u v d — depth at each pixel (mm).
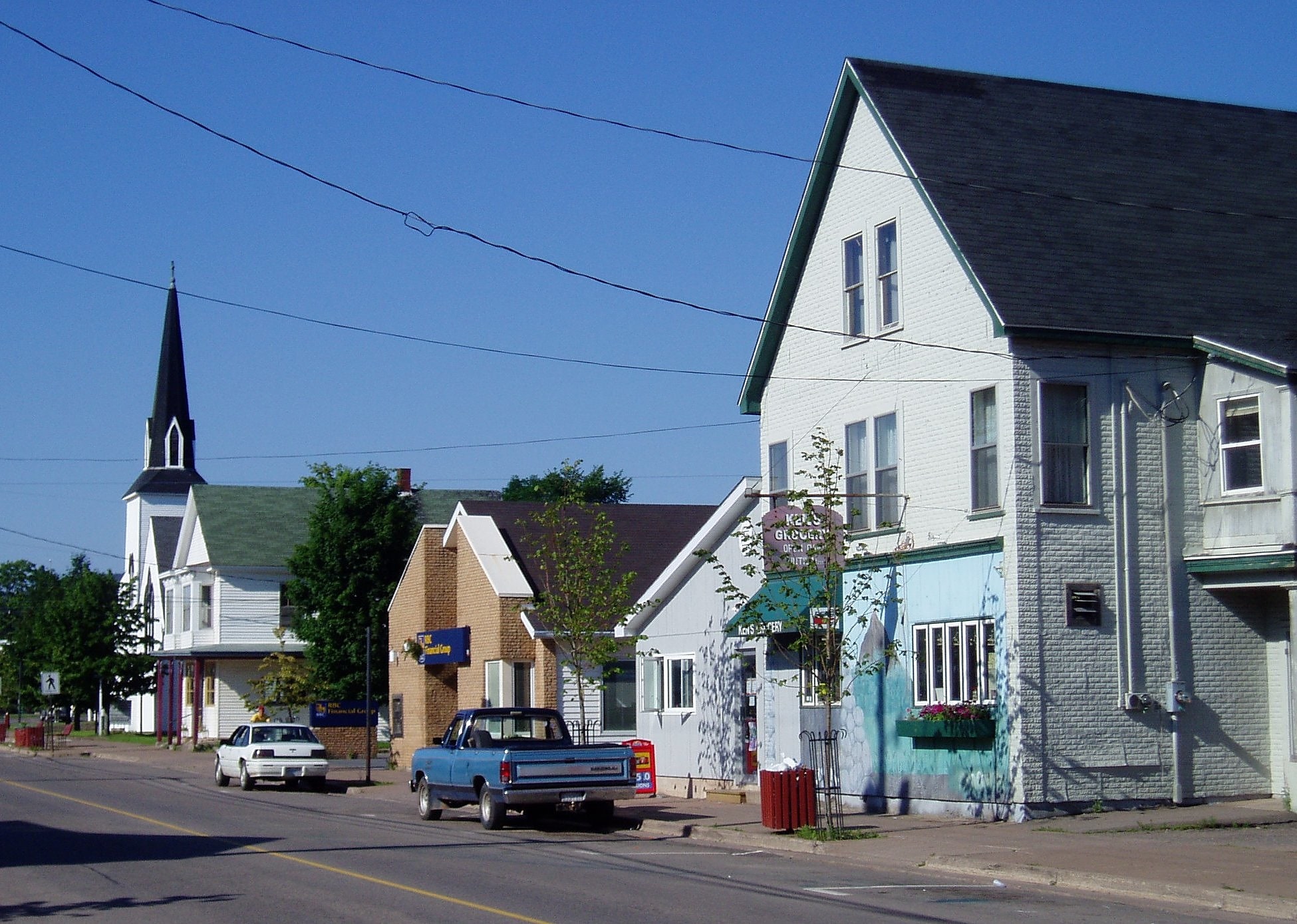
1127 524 22438
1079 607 22109
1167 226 24797
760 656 28141
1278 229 25531
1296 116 29141
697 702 30344
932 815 23297
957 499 23297
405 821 25609
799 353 27859
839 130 26703
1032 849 18250
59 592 80188
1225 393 22469
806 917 13359
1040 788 21594
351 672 49375
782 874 17203
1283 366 21219
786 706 27375
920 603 23984
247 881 16422
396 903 14500
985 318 22719
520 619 35594
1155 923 13094
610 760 23281
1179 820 20703
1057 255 23531
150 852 19844
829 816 20609
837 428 26578
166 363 92375
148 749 59219
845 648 24438
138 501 89875
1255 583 21828
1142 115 27531
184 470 91812
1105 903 14633
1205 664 22641
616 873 17188
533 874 17000
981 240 23375
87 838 22031
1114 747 22062
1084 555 22234
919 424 24312
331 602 49188
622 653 35375
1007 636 21922
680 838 22375
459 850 20031
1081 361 22578
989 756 22250
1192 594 22688
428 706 40281
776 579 26922
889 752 24484
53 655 65375
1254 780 22719
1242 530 22141
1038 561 21984
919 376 24359
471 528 37625
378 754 50344
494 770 23000
